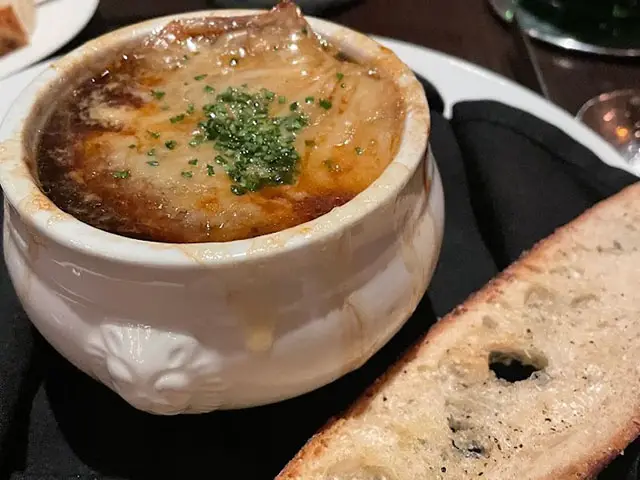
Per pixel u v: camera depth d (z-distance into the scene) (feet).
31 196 0.46
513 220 0.67
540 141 0.72
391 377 0.57
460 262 0.68
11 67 0.99
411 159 0.48
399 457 0.53
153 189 0.51
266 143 0.54
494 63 1.13
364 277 0.48
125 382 0.45
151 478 0.51
